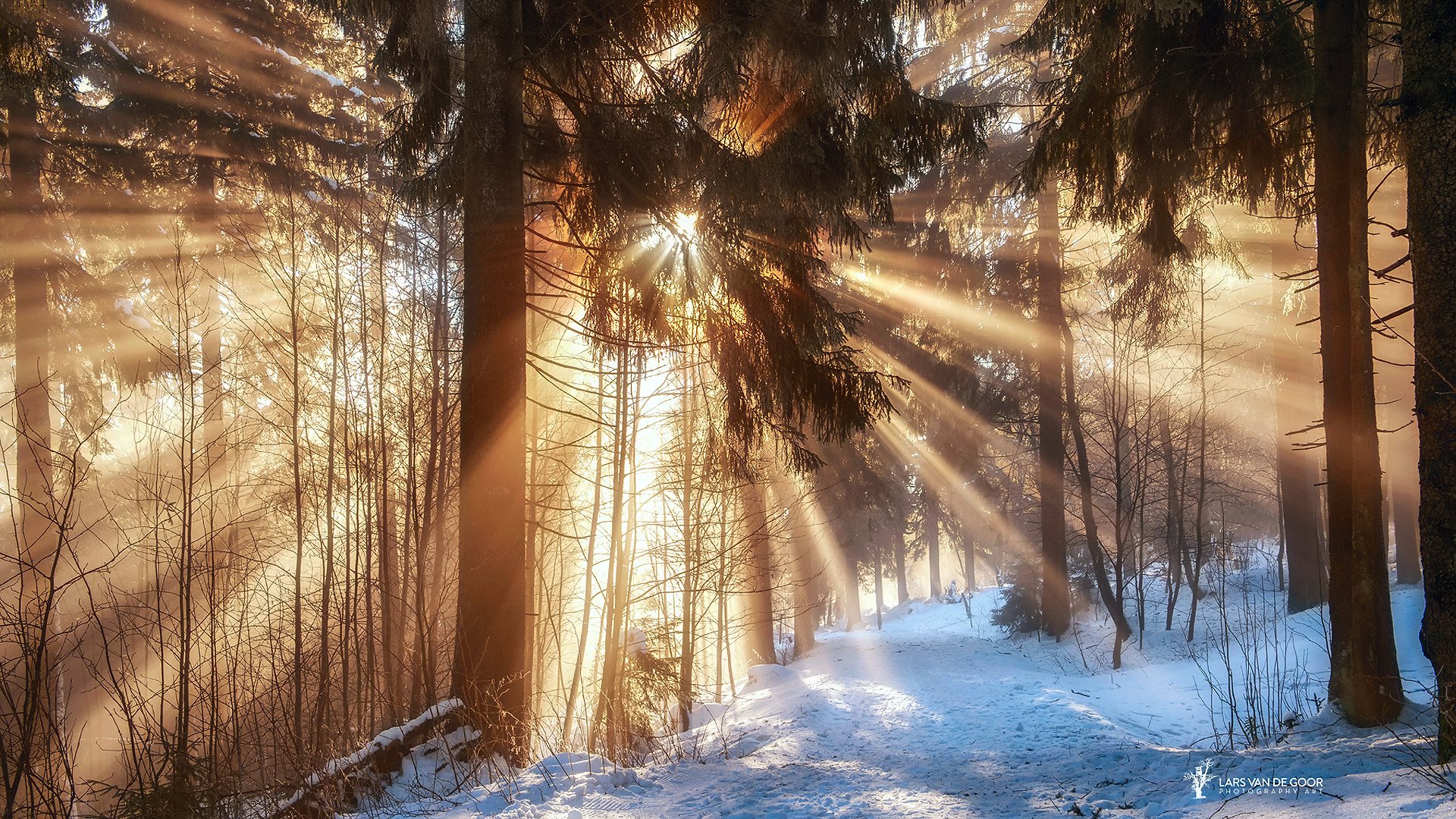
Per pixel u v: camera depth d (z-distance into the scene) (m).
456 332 11.95
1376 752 6.23
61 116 13.10
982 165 19.23
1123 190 9.98
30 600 8.34
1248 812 5.03
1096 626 20.77
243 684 9.11
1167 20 7.92
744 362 8.55
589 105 8.46
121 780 10.48
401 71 8.75
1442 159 5.87
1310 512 17.17
